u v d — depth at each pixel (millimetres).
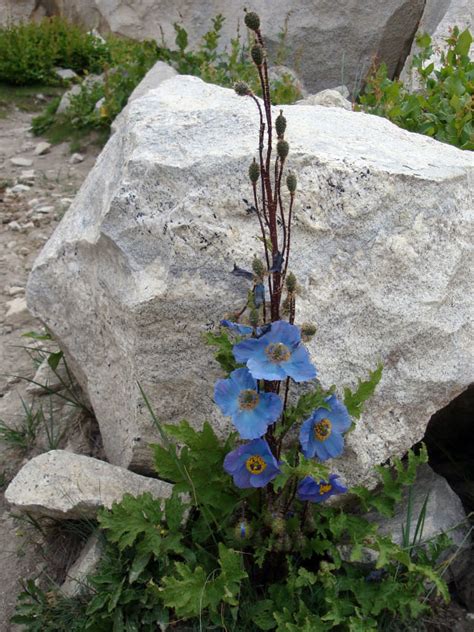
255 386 726
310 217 816
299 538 792
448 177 849
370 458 833
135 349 853
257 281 737
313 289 812
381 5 2434
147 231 846
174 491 812
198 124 936
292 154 831
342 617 757
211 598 746
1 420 1182
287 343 713
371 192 818
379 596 774
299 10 2527
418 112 1432
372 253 824
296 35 2533
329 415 751
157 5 2924
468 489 996
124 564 830
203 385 858
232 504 811
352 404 785
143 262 854
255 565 834
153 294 822
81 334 995
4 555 966
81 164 2355
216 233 815
